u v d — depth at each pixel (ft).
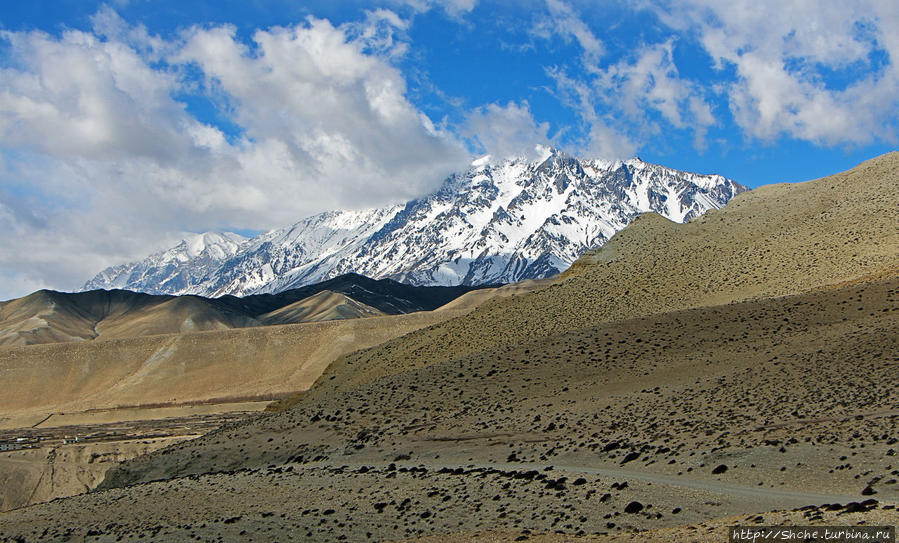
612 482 133.69
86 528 163.94
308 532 132.05
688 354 224.53
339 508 144.56
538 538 106.52
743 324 239.30
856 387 171.94
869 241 296.71
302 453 220.23
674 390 198.80
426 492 146.20
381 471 174.70
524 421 199.82
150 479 236.02
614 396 204.74
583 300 318.04
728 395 185.68
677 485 128.57
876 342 197.98
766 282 291.17
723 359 214.69
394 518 132.98
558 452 169.99
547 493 132.67
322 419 244.63
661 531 100.78
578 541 101.35
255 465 223.71
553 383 225.56
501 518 123.34
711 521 103.30
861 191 357.41
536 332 290.76
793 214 359.46
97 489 239.50
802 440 141.79
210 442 254.47
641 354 232.94
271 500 160.66
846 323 220.64
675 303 294.25
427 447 197.88
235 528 141.18
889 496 109.29
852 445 134.10
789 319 234.58
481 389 234.17
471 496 138.62
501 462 172.96
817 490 118.93
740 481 129.29
